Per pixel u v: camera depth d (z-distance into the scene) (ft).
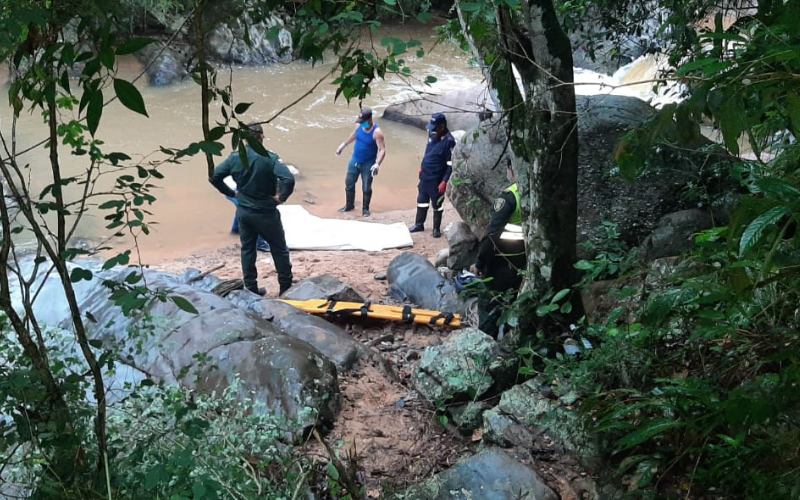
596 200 20.97
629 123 22.20
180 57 58.03
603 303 16.14
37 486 7.76
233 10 8.25
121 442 8.50
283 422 12.04
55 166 7.31
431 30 76.02
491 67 13.43
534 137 13.46
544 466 12.00
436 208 32.60
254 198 23.86
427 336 20.47
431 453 13.48
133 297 6.97
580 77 53.16
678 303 9.72
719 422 9.36
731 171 13.05
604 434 11.93
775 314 10.36
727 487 9.97
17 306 19.39
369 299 24.32
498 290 17.90
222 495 8.34
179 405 9.68
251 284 25.35
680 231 20.12
